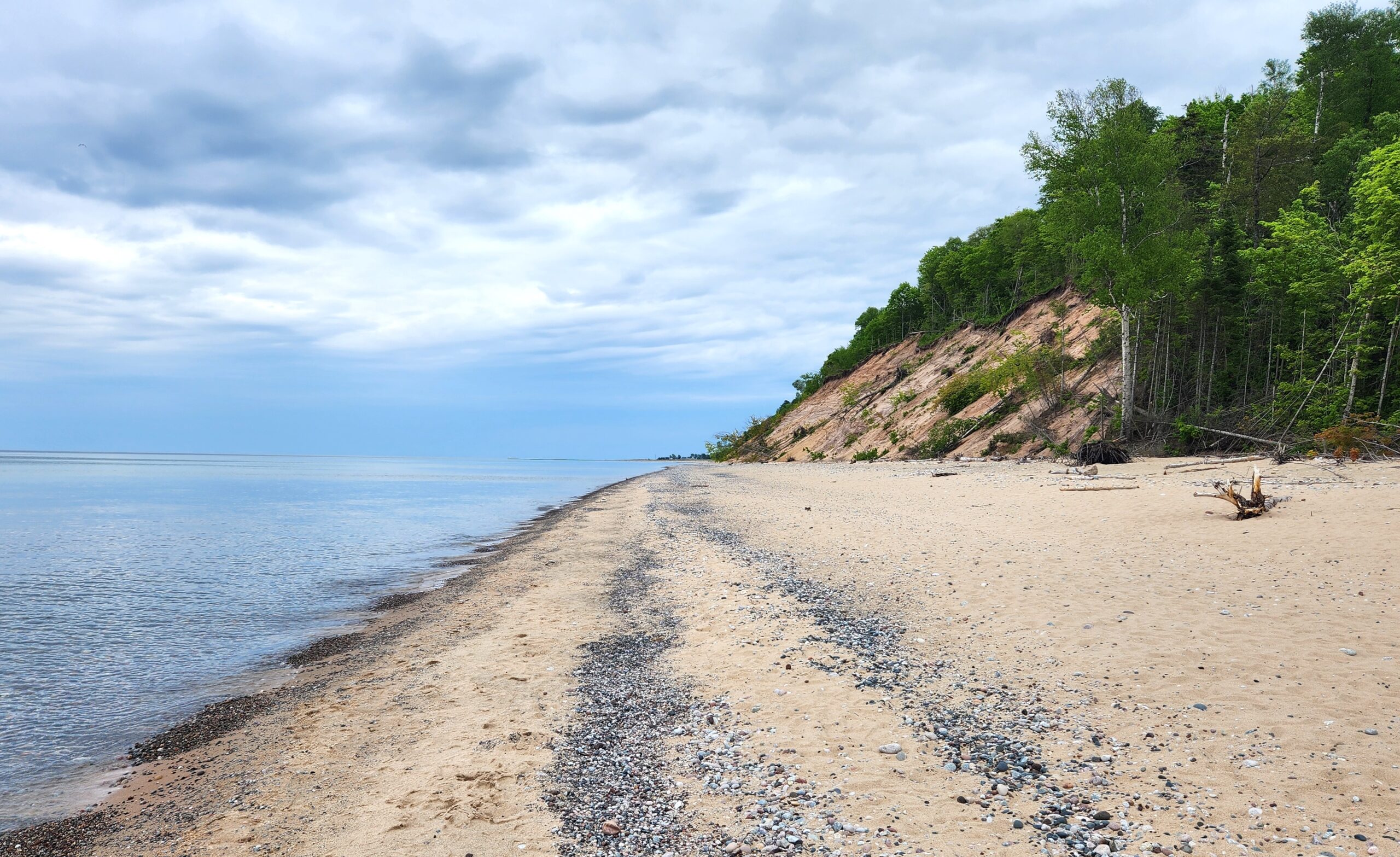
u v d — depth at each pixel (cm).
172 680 1066
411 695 942
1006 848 522
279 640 1293
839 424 8569
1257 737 672
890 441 6950
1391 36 5497
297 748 786
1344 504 1730
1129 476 3000
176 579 1925
